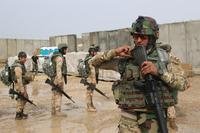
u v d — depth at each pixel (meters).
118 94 3.44
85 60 9.79
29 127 8.05
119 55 3.44
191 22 17.55
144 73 3.14
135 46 3.39
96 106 10.70
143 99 3.29
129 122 3.38
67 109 10.37
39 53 22.33
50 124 8.30
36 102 11.73
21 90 8.89
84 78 9.90
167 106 3.28
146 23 3.31
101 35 21.91
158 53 3.31
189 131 7.06
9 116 9.46
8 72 8.82
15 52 33.72
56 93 9.31
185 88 3.28
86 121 8.48
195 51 17.44
